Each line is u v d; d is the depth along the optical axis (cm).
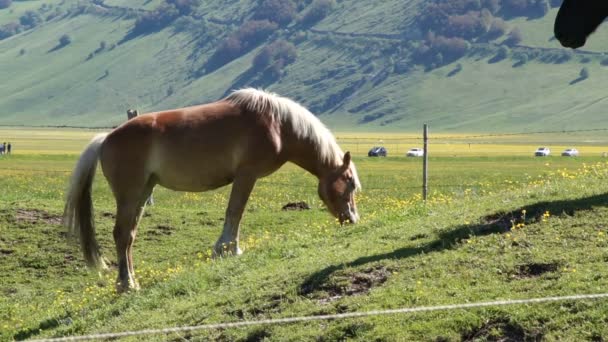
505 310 863
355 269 1060
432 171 4578
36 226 1856
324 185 1448
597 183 1322
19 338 1223
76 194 1309
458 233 1149
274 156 1360
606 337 787
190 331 1004
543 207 1181
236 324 904
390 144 13025
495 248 1048
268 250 1317
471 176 3956
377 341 865
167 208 2209
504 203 1288
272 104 1368
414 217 1411
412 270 1025
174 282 1231
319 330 912
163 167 1317
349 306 952
